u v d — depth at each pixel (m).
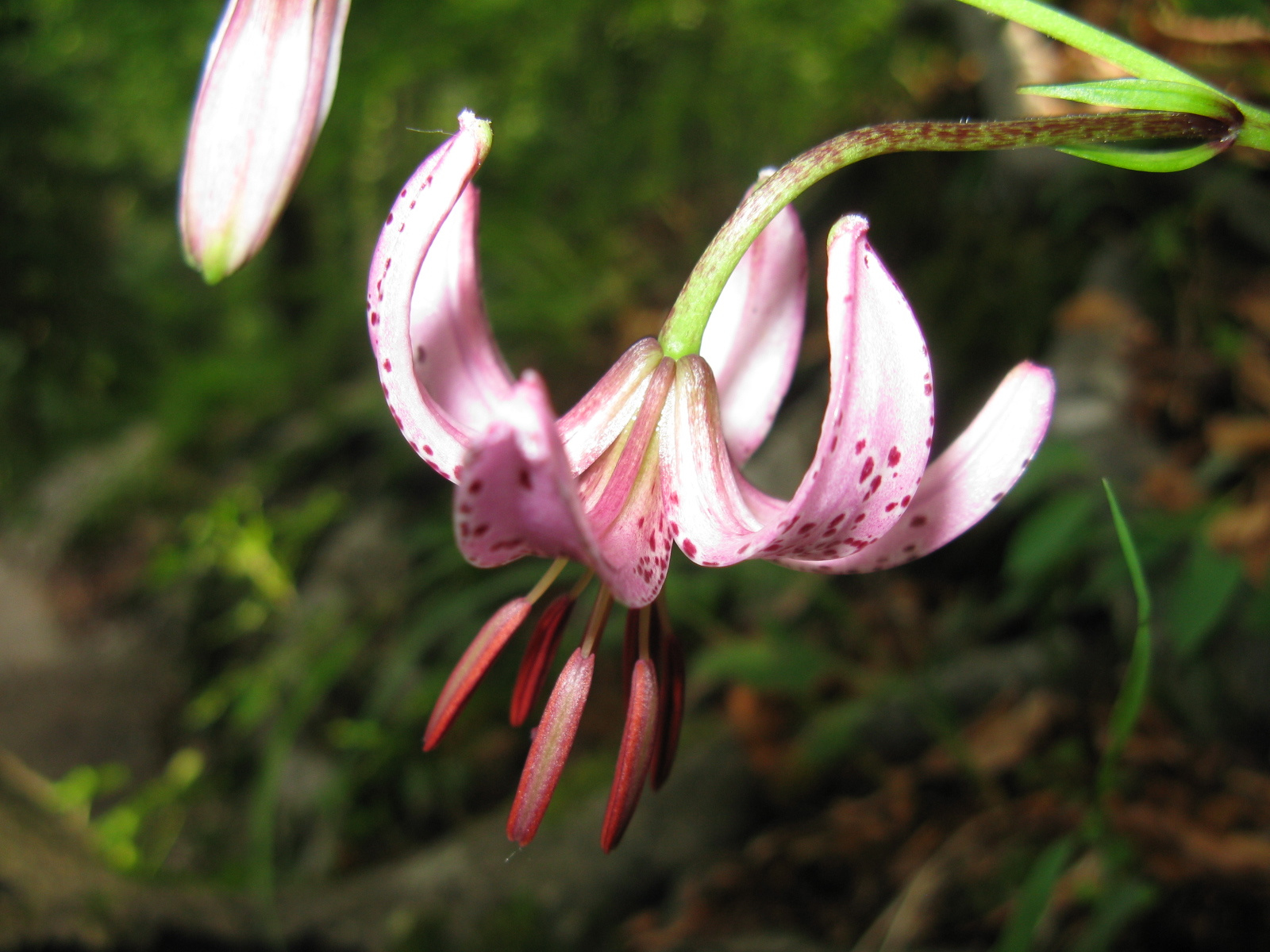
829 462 0.06
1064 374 0.20
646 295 0.40
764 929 0.17
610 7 0.41
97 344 0.38
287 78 0.06
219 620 0.33
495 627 0.07
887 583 0.23
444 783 0.22
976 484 0.07
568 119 0.45
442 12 0.41
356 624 0.26
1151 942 0.14
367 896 0.18
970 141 0.07
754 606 0.23
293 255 0.52
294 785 0.24
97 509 0.40
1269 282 0.20
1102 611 0.19
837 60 0.38
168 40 0.45
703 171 0.44
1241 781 0.15
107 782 0.24
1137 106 0.07
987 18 0.24
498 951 0.17
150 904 0.16
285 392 0.42
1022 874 0.16
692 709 0.21
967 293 0.26
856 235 0.06
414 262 0.07
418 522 0.30
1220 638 0.16
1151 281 0.21
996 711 0.19
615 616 0.22
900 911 0.16
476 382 0.08
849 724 0.17
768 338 0.08
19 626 0.38
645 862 0.18
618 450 0.07
